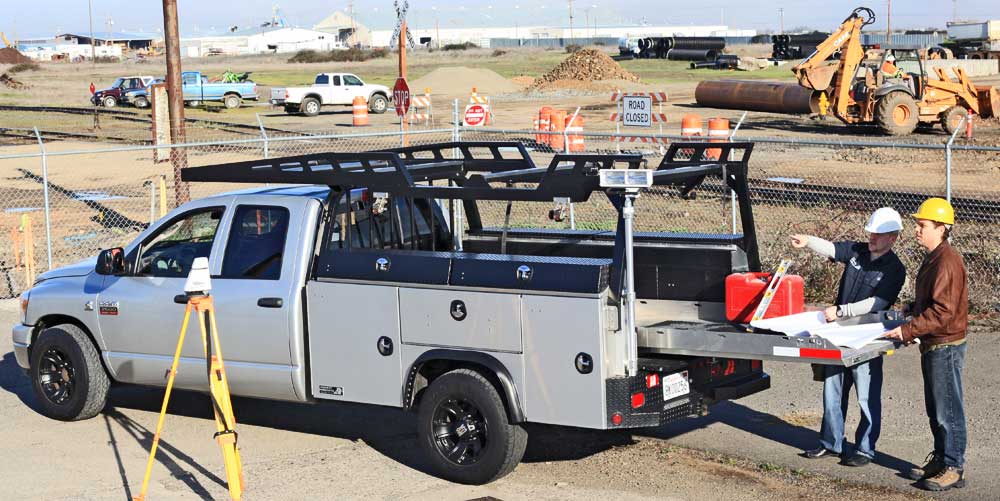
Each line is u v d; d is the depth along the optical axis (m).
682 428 8.62
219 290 8.22
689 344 7.10
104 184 25.91
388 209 8.49
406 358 7.52
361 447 8.30
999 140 30.20
